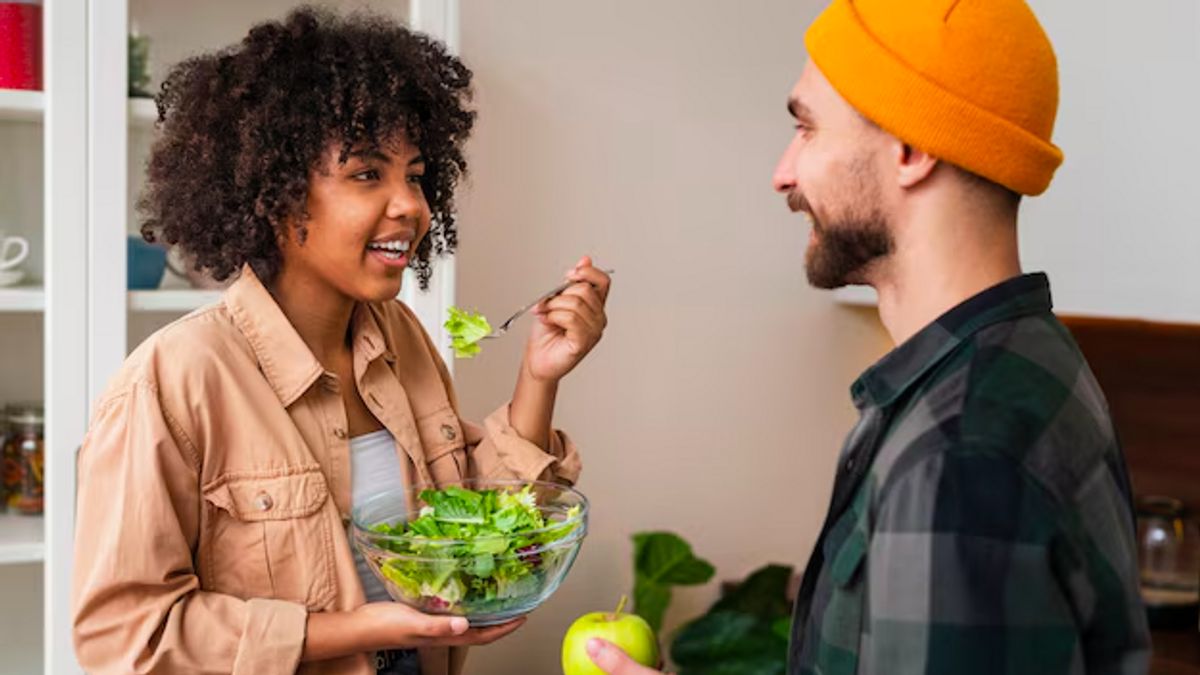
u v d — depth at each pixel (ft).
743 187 8.50
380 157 4.45
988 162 3.18
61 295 6.33
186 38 6.91
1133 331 7.49
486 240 7.82
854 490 3.32
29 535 6.52
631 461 8.41
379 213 4.44
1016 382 3.02
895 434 3.09
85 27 6.27
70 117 6.28
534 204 7.93
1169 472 7.45
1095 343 7.70
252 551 4.36
